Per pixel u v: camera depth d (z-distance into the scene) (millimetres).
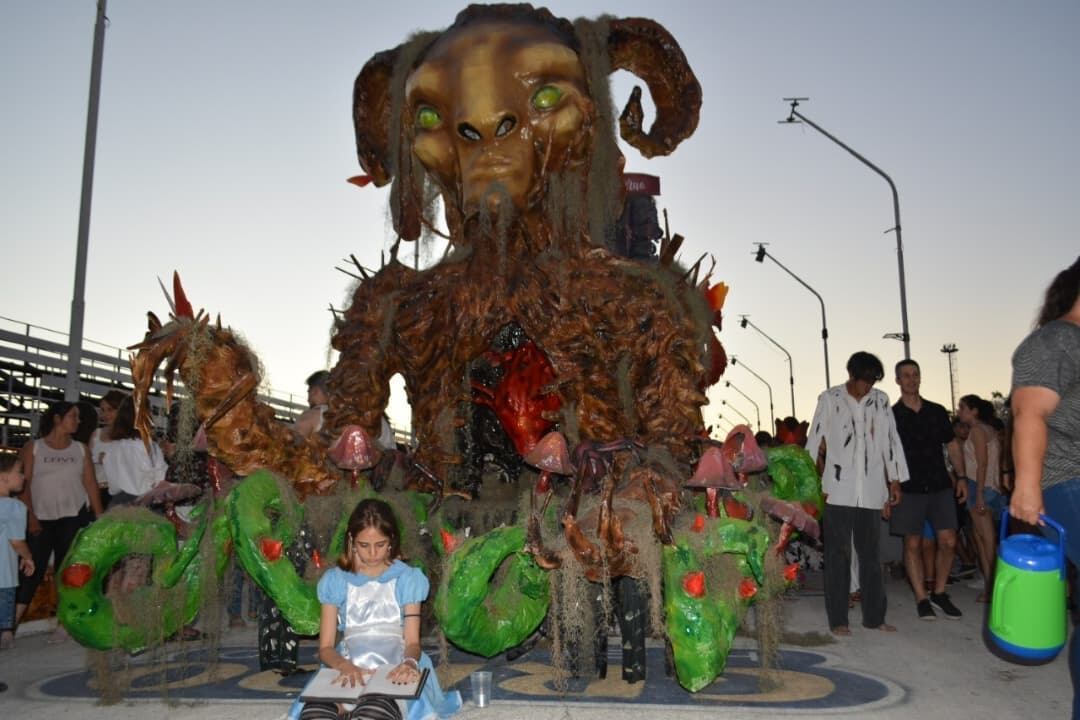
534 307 5426
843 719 4113
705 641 4238
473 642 4422
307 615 4566
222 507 4750
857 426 6859
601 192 5902
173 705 4504
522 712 4207
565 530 4242
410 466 5555
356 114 6465
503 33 5621
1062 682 4977
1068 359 3260
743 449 4926
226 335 4996
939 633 6770
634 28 6109
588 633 4879
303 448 5211
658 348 5344
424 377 5656
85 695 4820
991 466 8789
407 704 3510
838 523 6770
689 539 4340
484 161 5465
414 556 5133
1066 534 3295
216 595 5051
